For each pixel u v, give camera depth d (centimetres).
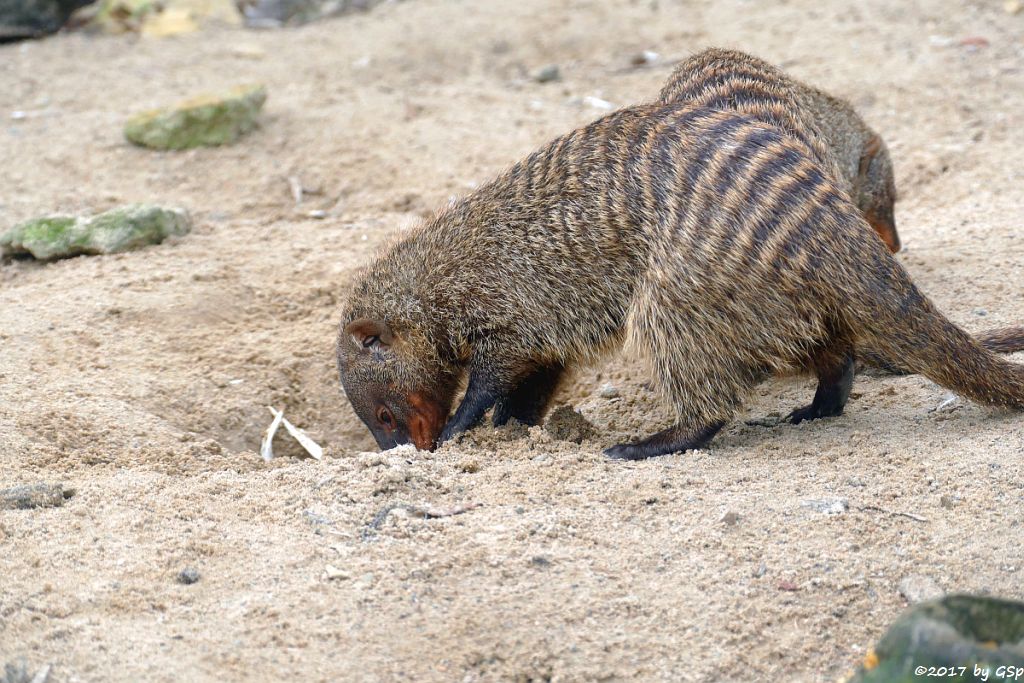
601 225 877
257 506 750
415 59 1934
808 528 702
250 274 1250
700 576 660
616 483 776
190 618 626
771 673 598
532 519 720
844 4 1969
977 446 796
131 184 1501
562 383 988
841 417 911
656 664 599
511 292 912
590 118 1662
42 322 1118
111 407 977
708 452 862
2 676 573
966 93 1628
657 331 855
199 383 1068
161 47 2025
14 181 1495
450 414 1012
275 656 596
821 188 821
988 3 1912
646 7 2044
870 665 507
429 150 1563
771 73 1059
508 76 1884
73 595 644
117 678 573
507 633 616
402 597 642
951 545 681
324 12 2192
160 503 753
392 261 970
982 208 1298
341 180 1505
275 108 1711
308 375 1116
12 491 761
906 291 812
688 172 852
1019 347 935
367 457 812
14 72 1892
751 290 817
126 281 1213
